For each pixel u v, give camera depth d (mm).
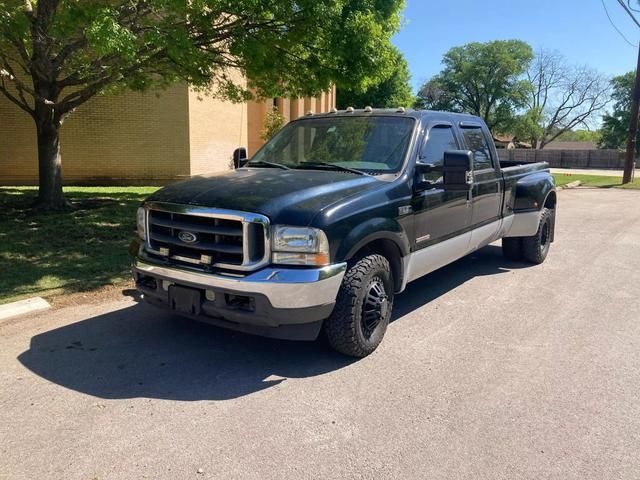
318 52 9852
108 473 2926
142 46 8867
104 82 10055
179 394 3826
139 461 3031
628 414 3602
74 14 7141
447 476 2930
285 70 10289
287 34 9180
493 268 7629
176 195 4375
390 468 2994
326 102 34531
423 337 4941
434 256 5379
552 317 5543
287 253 3877
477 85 70938
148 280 4578
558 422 3490
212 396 3801
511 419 3520
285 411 3602
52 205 11023
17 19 7539
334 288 3998
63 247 7949
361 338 4355
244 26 8945
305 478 2900
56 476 2896
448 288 6586
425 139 5273
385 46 9789
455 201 5590
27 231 8844
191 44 8125
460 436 3316
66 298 5844
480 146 6457
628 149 24453
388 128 5281
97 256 7535
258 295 3824
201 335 4922
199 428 3381
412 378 4105
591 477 2926
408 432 3361
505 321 5406
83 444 3191
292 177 4652
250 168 5363
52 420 3455
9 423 3410
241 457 3082
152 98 16516
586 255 8531
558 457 3107
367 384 4004
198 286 4055
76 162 16391
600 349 4711
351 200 4234
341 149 5289
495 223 6707
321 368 4270
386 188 4594
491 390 3920
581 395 3861
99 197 13336
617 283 6875
